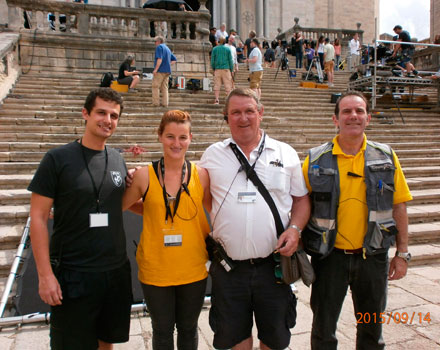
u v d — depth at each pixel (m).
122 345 3.01
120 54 12.70
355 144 2.40
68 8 12.24
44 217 2.11
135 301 3.59
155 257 2.30
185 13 13.38
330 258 2.43
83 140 2.26
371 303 2.43
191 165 2.40
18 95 8.91
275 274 2.29
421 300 3.77
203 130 8.34
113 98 2.22
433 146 8.91
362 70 12.19
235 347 2.35
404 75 11.53
